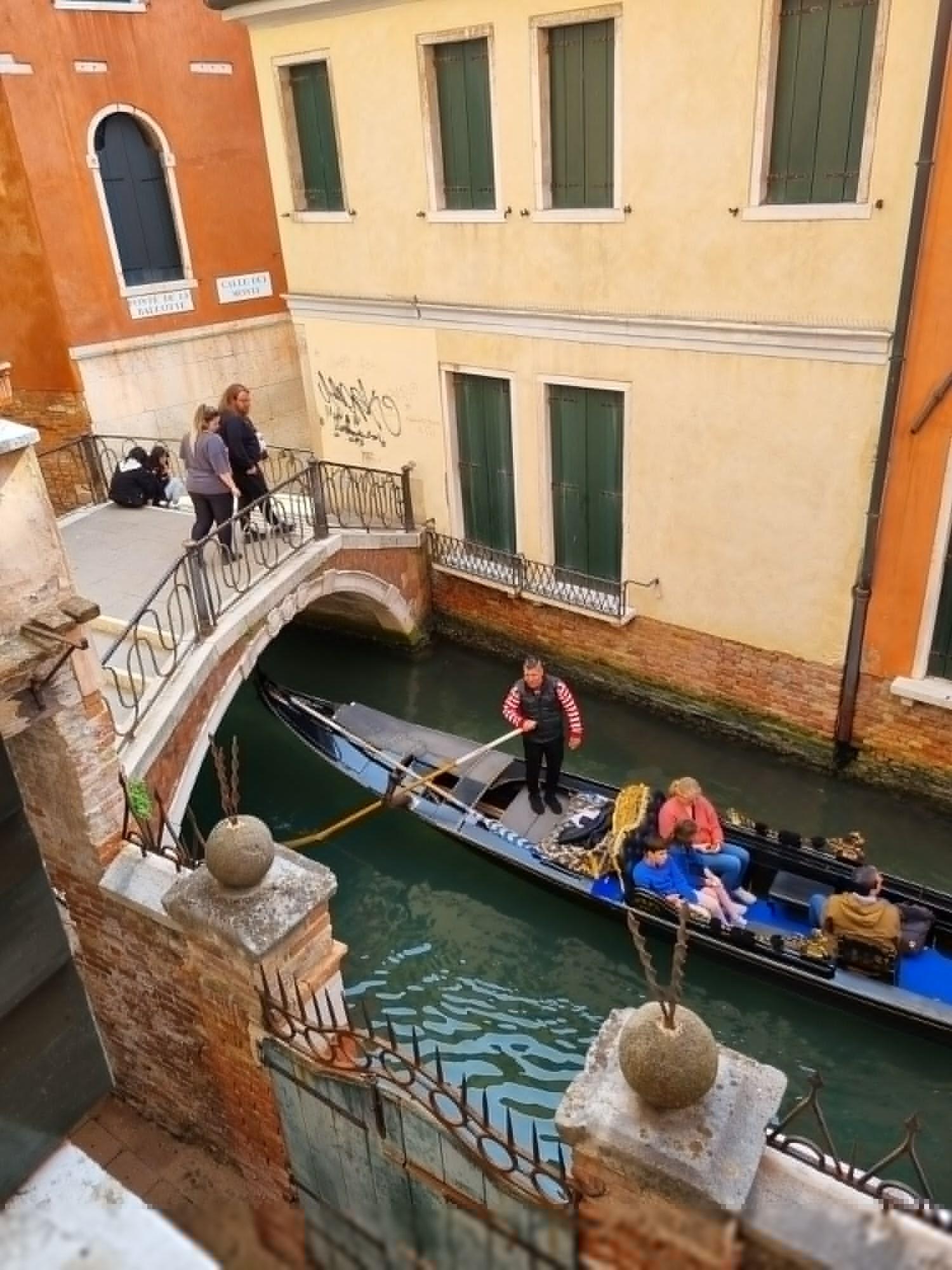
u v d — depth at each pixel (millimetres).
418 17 8680
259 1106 4707
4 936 4602
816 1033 6523
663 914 6723
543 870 7309
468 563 10953
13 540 4266
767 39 6914
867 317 7219
